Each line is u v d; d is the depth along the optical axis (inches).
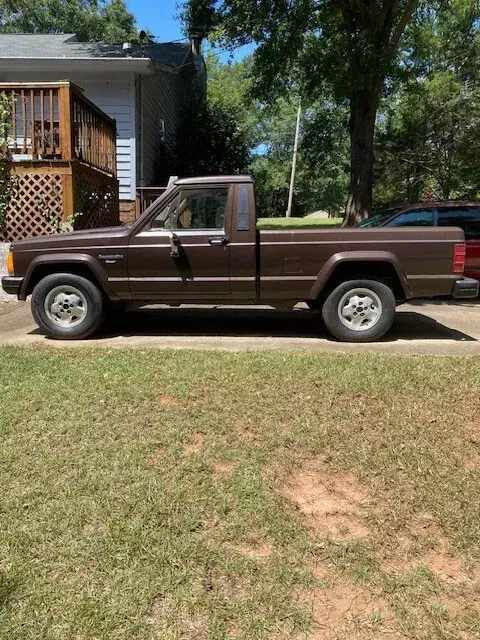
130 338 249.0
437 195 924.0
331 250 233.6
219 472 126.3
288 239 233.3
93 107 425.1
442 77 861.8
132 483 120.6
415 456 134.2
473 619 88.0
